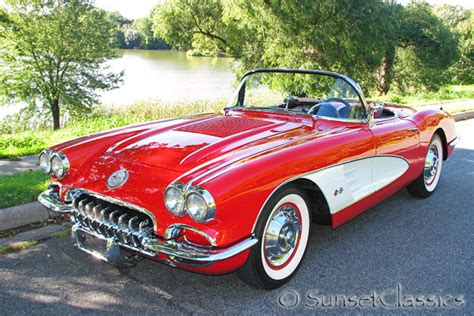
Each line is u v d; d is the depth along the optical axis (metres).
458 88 31.30
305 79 4.24
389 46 24.23
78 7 17.50
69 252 3.51
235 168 2.70
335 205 3.38
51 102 17.97
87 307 2.79
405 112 4.84
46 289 2.98
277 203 2.89
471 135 9.01
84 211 2.99
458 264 3.48
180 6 24.62
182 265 2.62
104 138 3.54
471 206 4.82
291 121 3.89
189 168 2.86
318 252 3.63
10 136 8.04
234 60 25.73
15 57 17.34
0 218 3.85
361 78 22.34
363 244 3.80
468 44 44.47
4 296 2.89
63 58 17.59
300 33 20.38
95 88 18.56
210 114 4.43
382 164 3.92
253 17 20.45
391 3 22.84
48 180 4.84
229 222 2.57
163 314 2.74
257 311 2.80
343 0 19.83
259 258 2.82
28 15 17.12
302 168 2.99
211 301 2.89
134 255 2.92
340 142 3.40
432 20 27.39
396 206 4.79
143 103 18.09
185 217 2.57
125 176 2.93
